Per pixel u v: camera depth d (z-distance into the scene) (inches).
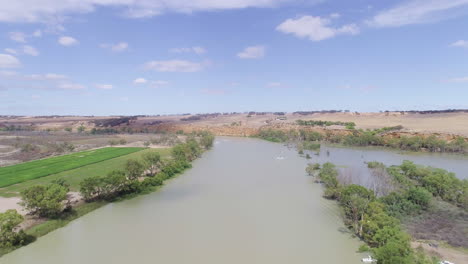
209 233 2092.8
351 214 2276.1
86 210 2491.4
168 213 2477.9
